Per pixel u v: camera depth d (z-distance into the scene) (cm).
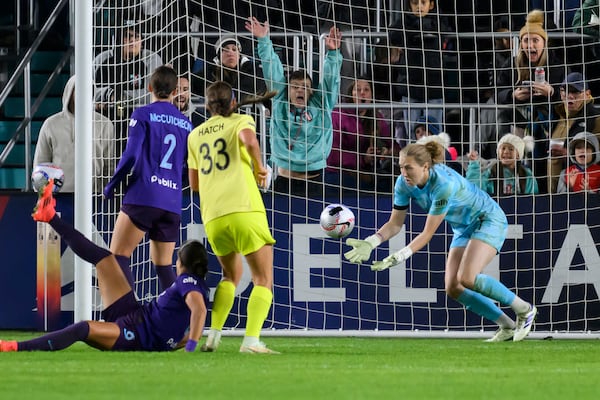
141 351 2631
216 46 4350
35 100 4738
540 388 1842
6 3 5238
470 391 1773
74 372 2073
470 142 4259
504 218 3541
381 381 1942
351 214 3250
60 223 2658
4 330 4150
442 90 4372
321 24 4788
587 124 4362
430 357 2730
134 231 2906
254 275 2683
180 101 4284
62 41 5091
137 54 4419
